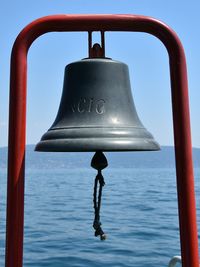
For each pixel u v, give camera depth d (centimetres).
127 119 277
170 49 279
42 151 271
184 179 272
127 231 1532
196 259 267
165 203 2494
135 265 1039
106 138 255
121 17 277
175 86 278
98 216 271
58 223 1766
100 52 287
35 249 1228
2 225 1655
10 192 268
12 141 270
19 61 273
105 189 3584
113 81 283
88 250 1205
